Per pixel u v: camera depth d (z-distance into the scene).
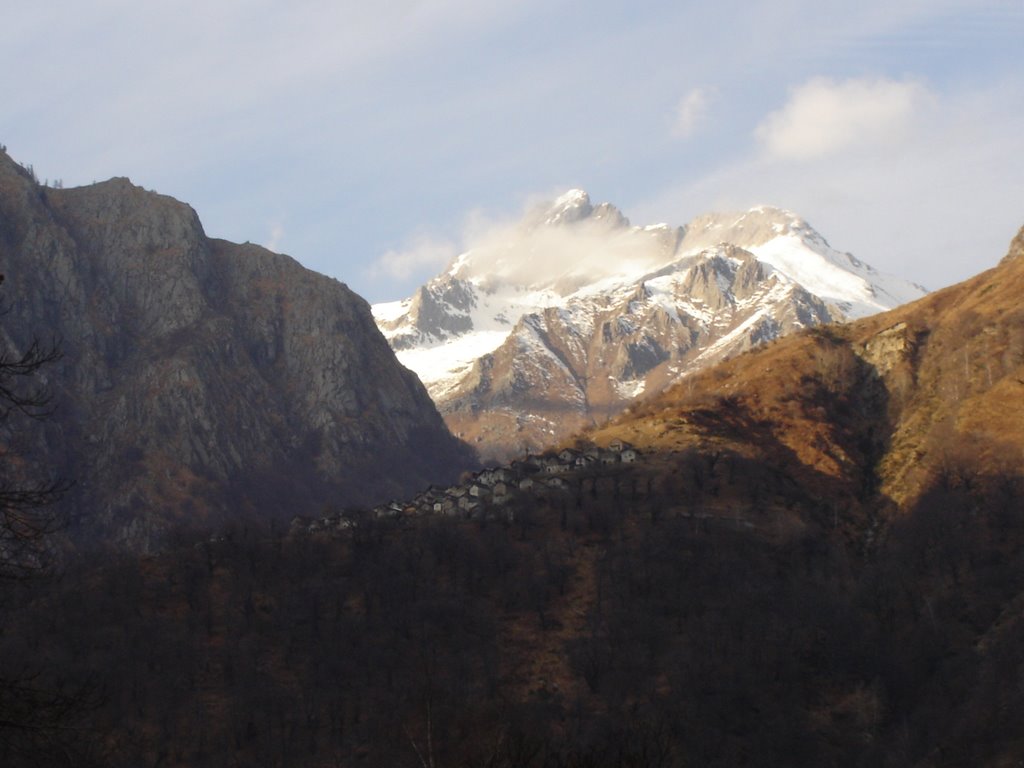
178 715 163.88
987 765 145.38
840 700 169.62
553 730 143.00
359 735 157.38
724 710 160.12
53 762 40.09
